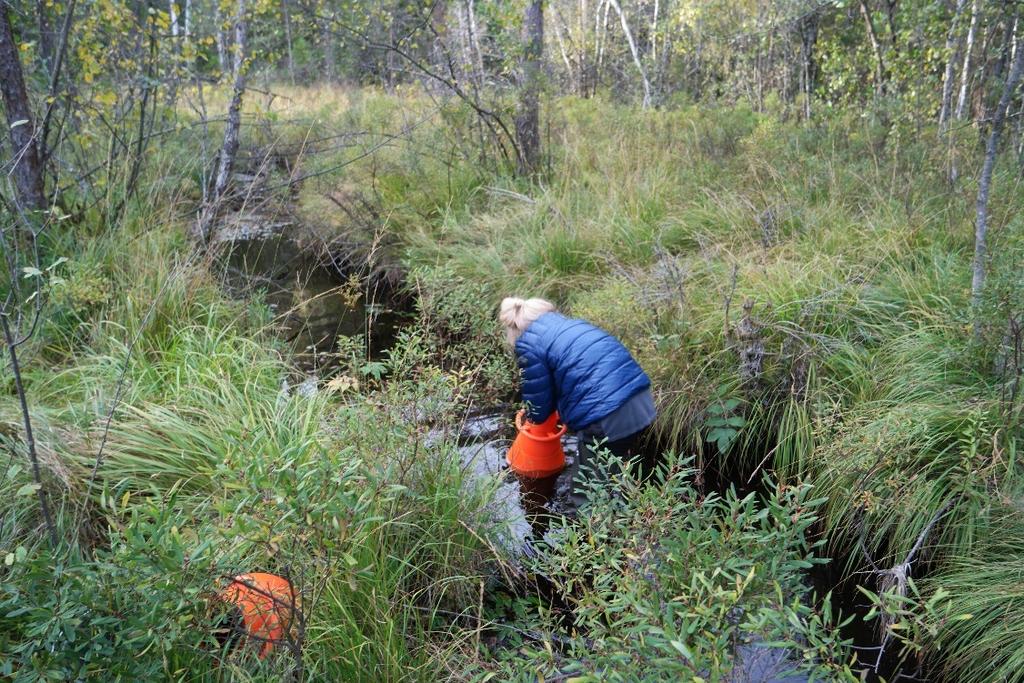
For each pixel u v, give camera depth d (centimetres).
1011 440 337
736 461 449
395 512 322
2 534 306
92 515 338
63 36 592
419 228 767
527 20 852
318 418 400
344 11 879
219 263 703
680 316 491
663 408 468
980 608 296
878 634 325
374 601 284
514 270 653
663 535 232
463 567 343
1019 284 364
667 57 1647
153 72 736
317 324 679
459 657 300
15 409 382
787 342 459
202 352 497
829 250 546
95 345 499
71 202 675
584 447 409
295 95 1738
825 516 382
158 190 754
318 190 925
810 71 1335
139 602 211
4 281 513
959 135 703
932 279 481
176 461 364
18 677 209
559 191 774
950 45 822
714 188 718
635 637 210
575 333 397
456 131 894
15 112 573
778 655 273
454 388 374
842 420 412
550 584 352
